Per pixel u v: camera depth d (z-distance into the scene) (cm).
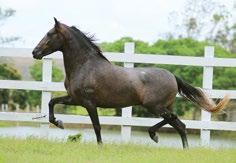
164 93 1431
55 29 1415
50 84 1716
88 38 1428
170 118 1441
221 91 1708
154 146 1439
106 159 1176
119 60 1705
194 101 1461
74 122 1728
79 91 1409
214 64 1714
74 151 1252
